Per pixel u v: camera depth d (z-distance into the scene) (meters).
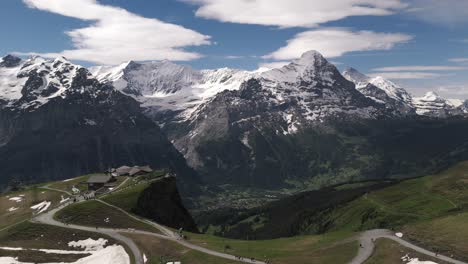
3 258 138.38
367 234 134.38
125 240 143.88
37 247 146.62
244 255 122.31
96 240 147.12
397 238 127.38
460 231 122.19
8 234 158.75
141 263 124.50
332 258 115.81
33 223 165.62
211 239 146.50
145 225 163.62
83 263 131.62
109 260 130.00
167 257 125.62
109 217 170.50
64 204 197.62
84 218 169.50
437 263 106.06
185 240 141.88
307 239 140.62
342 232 144.00
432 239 121.38
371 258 113.88
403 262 109.81
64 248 145.38
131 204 186.88
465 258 107.62
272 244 137.88
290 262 114.50
